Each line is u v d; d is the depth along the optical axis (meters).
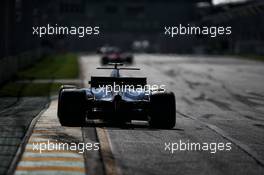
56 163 33.97
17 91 98.31
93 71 172.62
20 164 33.34
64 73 156.62
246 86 123.44
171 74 166.25
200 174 32.56
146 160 36.12
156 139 44.94
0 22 115.56
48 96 90.31
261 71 184.12
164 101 51.34
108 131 48.66
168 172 32.81
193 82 135.25
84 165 33.69
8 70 126.88
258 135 49.94
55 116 59.59
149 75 160.88
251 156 38.44
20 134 45.25
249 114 70.38
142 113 50.47
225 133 50.34
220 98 95.12
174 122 51.62
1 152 37.00
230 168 34.34
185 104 84.44
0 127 49.59
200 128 53.34
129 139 44.50
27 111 66.00
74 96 50.97
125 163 35.00
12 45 140.25
